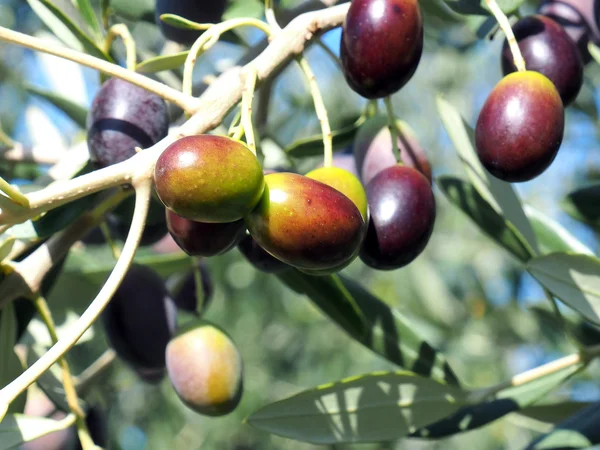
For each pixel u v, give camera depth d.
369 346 0.34
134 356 0.34
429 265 0.95
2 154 0.40
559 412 0.38
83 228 0.30
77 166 0.33
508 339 0.94
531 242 0.34
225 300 1.00
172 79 0.39
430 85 0.98
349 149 0.37
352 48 0.27
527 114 0.26
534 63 0.29
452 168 1.03
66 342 0.22
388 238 0.27
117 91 0.29
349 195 0.26
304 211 0.23
